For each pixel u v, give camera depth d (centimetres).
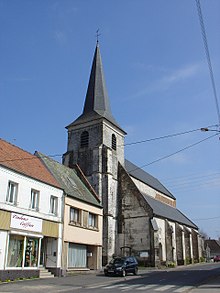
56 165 3228
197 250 5947
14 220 2114
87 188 3525
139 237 4234
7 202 2089
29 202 2291
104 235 4078
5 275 2000
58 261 2502
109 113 4903
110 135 4678
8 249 2088
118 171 4656
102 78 5109
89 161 4462
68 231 2675
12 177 2161
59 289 1652
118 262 2722
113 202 4366
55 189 2606
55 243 2536
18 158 2452
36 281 2075
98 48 5297
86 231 2958
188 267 4347
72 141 4734
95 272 2983
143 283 2005
